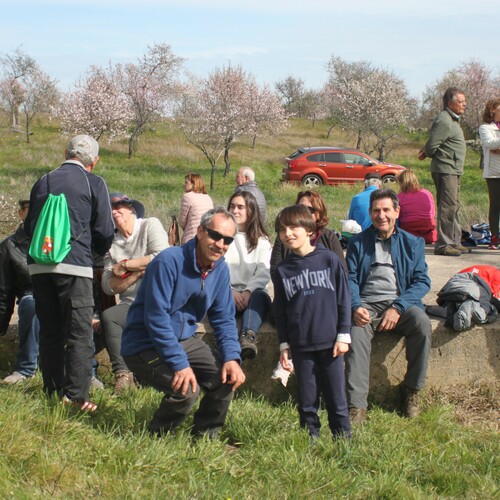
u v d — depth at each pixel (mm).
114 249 5621
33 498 3148
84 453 3805
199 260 4039
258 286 5785
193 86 43188
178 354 3996
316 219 5750
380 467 4367
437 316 6066
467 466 4578
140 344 4148
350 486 4000
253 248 5918
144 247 5578
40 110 45969
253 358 5648
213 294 4195
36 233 4590
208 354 4289
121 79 41688
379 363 5863
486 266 6203
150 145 42562
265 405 5586
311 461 4266
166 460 3871
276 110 45094
